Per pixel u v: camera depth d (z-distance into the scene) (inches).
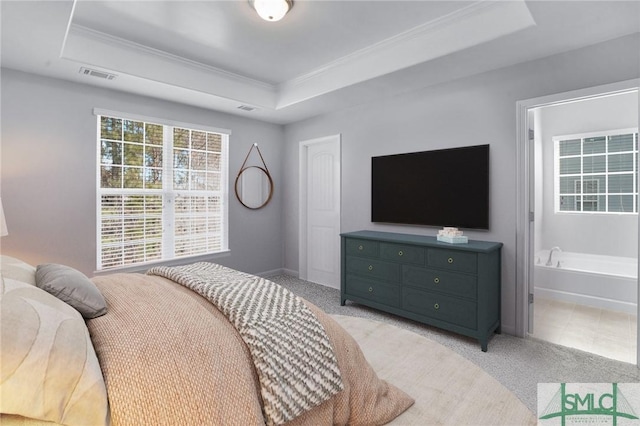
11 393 28.0
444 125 128.3
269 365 44.3
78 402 31.5
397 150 143.3
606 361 94.2
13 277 45.5
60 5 76.9
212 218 169.5
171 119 151.6
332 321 60.6
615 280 136.3
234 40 116.0
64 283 43.8
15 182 114.4
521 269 110.0
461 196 122.6
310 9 97.1
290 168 194.5
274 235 195.8
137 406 34.6
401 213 141.1
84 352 33.8
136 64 120.0
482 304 101.5
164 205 152.3
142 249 145.6
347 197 163.8
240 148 178.5
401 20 103.7
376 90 137.8
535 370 89.2
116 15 100.1
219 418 37.3
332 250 174.1
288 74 147.9
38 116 118.3
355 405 54.3
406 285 120.1
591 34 91.2
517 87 110.3
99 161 133.9
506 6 91.9
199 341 42.1
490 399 68.1
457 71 117.3
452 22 102.2
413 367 82.6
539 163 184.2
